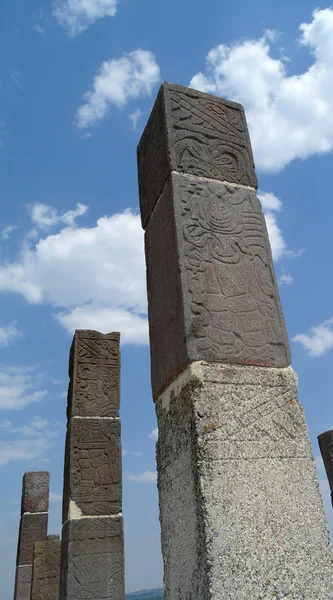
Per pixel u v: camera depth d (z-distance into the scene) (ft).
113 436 24.17
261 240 11.32
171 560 8.82
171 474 9.26
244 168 12.12
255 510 8.15
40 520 45.06
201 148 11.78
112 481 23.06
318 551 8.19
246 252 10.93
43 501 46.06
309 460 9.04
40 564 32.71
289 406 9.48
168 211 10.94
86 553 21.16
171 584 8.71
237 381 9.29
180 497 8.76
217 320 9.77
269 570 7.73
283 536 8.11
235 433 8.74
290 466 8.82
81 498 22.30
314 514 8.51
